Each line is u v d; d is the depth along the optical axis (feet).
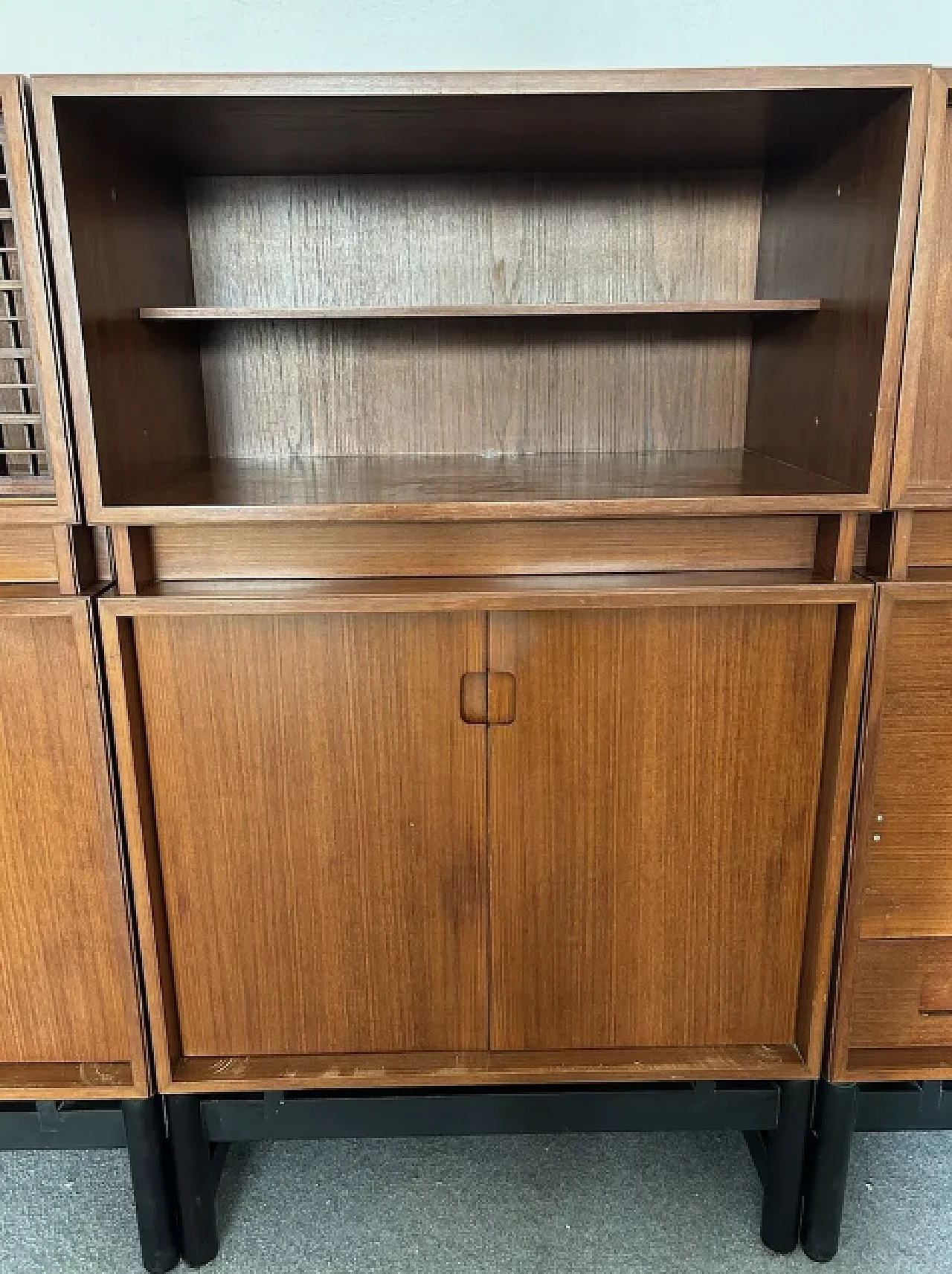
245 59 4.15
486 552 3.36
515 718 3.40
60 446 3.04
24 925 3.54
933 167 2.88
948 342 3.11
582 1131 3.81
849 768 3.40
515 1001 3.72
